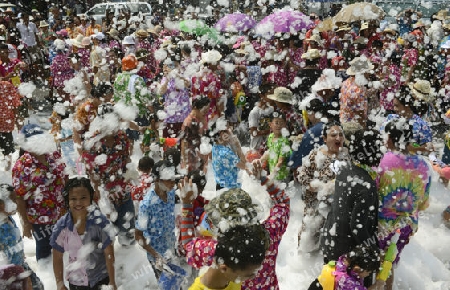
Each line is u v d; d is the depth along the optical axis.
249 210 2.00
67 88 6.92
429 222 4.54
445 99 7.27
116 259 3.97
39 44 10.70
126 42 8.88
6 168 5.69
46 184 3.49
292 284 3.63
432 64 8.09
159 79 7.63
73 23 13.07
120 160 3.80
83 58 8.47
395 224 3.02
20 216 3.54
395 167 2.91
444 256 4.06
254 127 5.14
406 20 10.38
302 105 4.92
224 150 4.16
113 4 14.12
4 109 5.48
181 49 6.35
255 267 1.83
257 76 6.84
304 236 3.79
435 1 11.41
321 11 11.84
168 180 3.03
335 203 2.96
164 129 6.09
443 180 5.18
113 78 8.58
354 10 8.20
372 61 6.63
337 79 5.51
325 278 2.78
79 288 2.94
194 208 2.73
